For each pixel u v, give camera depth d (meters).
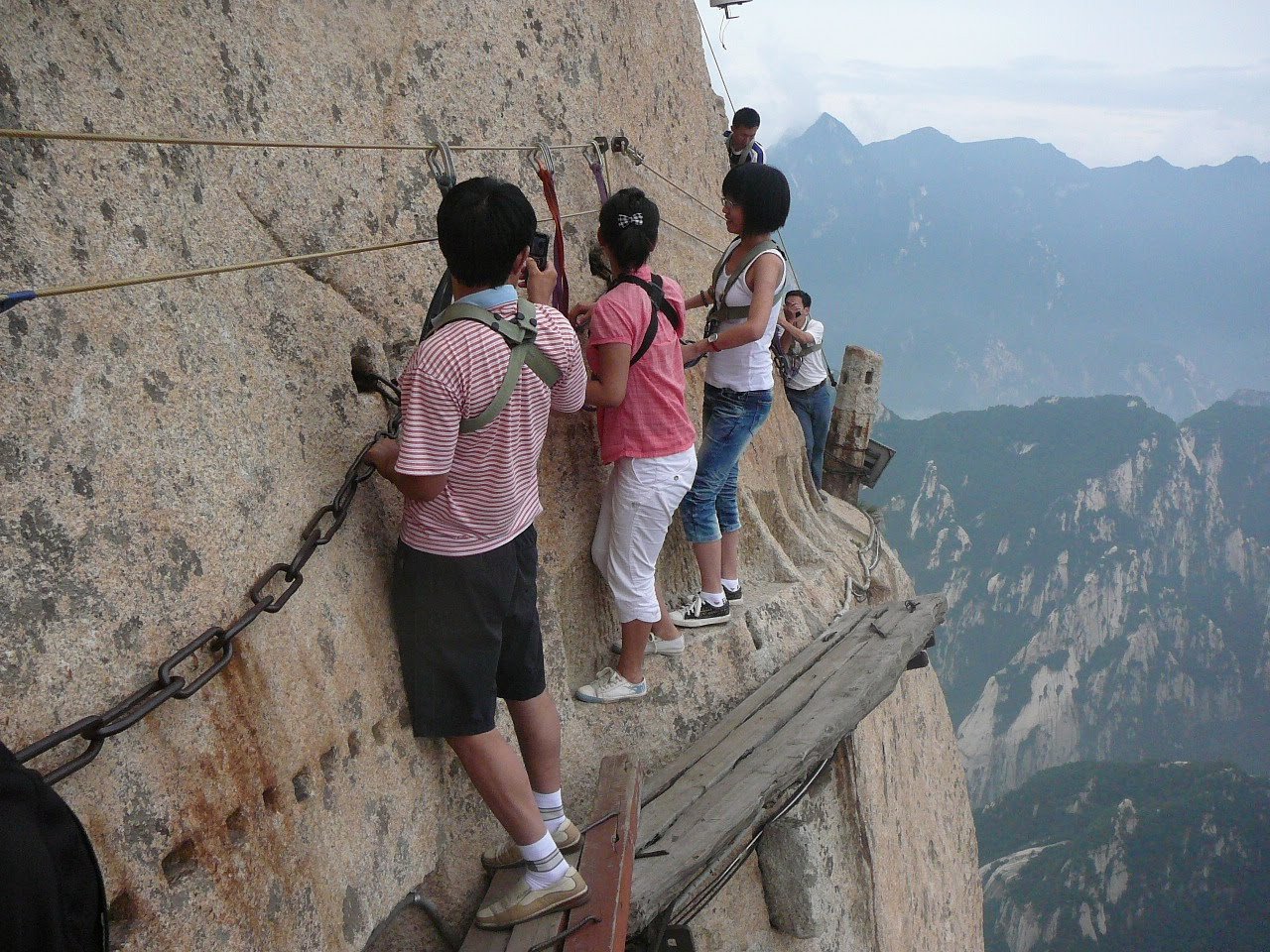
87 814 2.15
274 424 3.04
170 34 2.88
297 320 3.26
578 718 4.79
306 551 2.91
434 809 3.64
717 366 5.23
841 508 11.80
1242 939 142.62
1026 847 179.00
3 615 2.06
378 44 3.96
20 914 1.64
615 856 3.64
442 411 2.80
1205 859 156.88
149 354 2.58
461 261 2.87
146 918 2.26
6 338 2.18
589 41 5.70
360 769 3.21
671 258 6.98
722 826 4.32
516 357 2.90
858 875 7.07
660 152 6.85
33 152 2.33
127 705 2.19
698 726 5.40
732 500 5.90
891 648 6.38
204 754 2.51
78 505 2.29
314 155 3.47
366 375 3.61
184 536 2.58
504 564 3.13
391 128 3.97
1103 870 158.88
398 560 3.25
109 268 2.49
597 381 4.19
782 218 4.82
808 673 6.04
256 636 2.78
